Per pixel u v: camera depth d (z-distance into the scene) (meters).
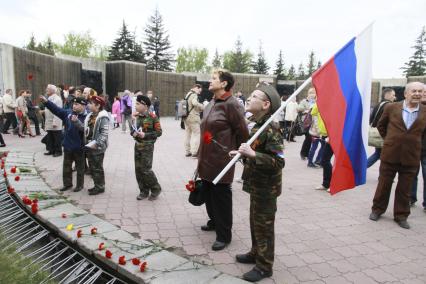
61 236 3.96
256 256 3.22
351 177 3.72
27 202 4.72
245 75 28.31
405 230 4.50
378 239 4.19
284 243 4.01
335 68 3.48
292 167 8.50
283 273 3.30
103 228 4.06
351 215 5.04
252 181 3.10
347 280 3.22
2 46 13.25
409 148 4.52
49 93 6.08
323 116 3.46
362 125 3.70
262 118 3.07
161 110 26.14
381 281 3.22
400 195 4.67
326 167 6.24
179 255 3.61
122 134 14.23
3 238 4.25
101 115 5.45
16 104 11.99
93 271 3.47
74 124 5.49
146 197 5.50
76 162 5.70
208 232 4.22
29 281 3.33
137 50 50.19
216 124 3.69
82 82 21.00
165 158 9.05
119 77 22.89
